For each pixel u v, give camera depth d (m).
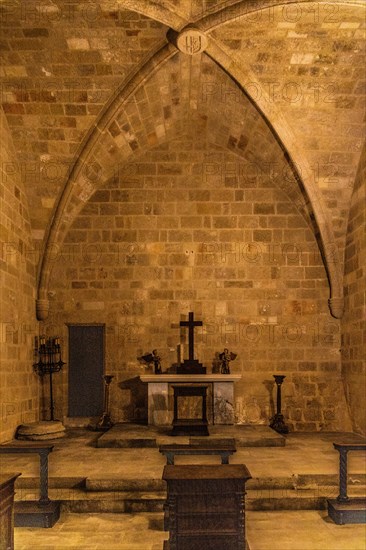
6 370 9.60
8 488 4.58
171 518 4.39
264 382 11.59
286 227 11.84
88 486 6.96
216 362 11.63
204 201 11.90
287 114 9.80
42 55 8.84
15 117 9.84
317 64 8.93
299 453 8.75
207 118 11.17
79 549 5.40
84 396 11.71
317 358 11.62
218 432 10.10
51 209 11.02
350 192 10.90
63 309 11.68
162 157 11.87
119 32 8.46
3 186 9.60
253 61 8.95
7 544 4.55
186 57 9.08
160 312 11.73
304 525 6.11
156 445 9.32
